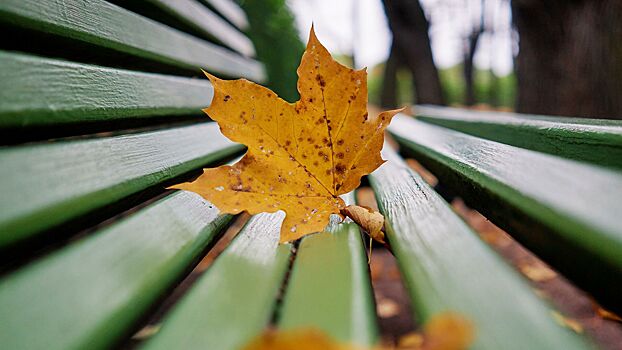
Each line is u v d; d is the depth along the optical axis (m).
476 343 0.09
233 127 0.19
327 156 0.19
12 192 0.12
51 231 0.13
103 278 0.12
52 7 0.19
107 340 0.11
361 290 0.13
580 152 0.21
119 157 0.18
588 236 0.11
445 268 0.13
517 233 0.15
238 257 0.15
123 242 0.14
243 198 0.18
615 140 0.18
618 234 0.10
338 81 0.19
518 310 0.10
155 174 0.19
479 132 0.39
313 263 0.15
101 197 0.15
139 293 0.12
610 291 0.11
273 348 0.07
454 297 0.11
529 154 0.18
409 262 0.14
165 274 0.13
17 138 0.16
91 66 0.20
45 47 0.20
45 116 0.16
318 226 0.17
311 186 0.19
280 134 0.19
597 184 0.13
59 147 0.16
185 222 0.17
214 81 0.18
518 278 0.12
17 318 0.10
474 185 0.18
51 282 0.12
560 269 0.13
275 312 0.12
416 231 0.16
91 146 0.17
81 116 0.18
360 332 0.10
